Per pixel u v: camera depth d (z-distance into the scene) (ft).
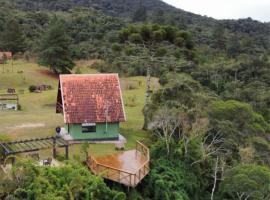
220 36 483.92
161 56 165.58
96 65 306.76
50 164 110.73
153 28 166.09
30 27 420.36
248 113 144.15
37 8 593.01
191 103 145.48
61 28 284.20
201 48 380.78
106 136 143.02
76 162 110.11
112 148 135.23
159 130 141.28
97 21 445.78
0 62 310.65
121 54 192.85
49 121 165.99
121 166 114.83
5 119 167.94
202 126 137.28
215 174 123.44
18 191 89.81
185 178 123.03
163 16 599.57
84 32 400.67
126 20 529.86
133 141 144.25
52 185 93.81
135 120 170.81
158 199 113.50
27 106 199.93
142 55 163.12
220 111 142.31
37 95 226.17
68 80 146.82
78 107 140.87
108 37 376.89
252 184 112.78
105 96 145.48
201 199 126.72
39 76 282.36
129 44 167.63
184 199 114.73
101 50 345.51
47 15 482.69
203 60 300.20
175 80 158.30
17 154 115.96
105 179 107.55
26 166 96.27
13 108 191.42
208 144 140.36
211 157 135.23
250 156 130.52
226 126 138.10
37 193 89.45
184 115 137.90
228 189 116.78
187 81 161.48
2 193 90.33
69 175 98.27
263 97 233.35
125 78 233.14
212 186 132.46
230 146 138.00
